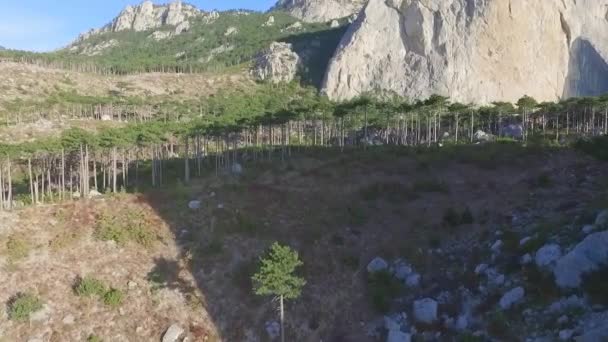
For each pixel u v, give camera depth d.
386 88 166.88
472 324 45.50
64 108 139.38
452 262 53.72
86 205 65.06
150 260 57.19
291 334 49.84
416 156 84.25
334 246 58.56
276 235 60.09
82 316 50.72
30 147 74.81
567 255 44.16
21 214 61.91
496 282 47.94
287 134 113.81
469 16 162.25
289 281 47.84
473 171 74.31
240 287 54.00
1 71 163.75
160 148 93.38
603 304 40.12
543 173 69.12
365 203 66.31
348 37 180.62
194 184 75.38
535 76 162.25
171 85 180.88
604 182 61.94
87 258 56.66
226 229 60.97
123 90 168.50
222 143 110.69
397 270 54.44
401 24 173.25
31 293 51.97
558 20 167.88
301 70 199.50
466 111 116.06
